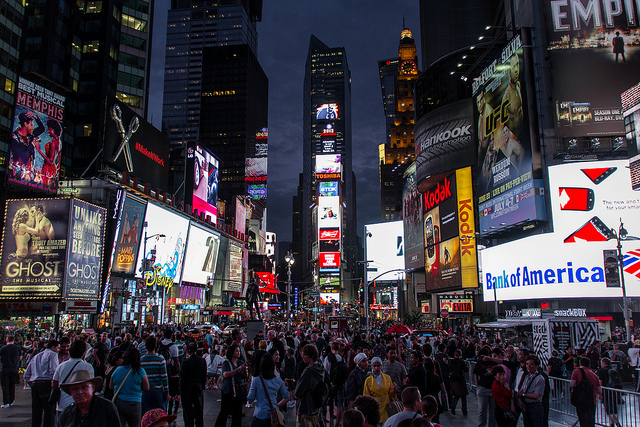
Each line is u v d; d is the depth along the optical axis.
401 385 12.42
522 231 63.06
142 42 108.56
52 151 54.34
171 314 77.62
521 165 58.91
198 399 11.94
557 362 18.59
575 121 57.12
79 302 49.72
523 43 59.84
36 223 49.41
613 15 58.69
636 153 40.06
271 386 9.22
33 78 73.25
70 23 97.38
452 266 76.44
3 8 82.75
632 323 52.50
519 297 58.06
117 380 9.34
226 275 106.69
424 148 88.62
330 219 182.38
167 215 73.56
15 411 16.03
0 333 34.38
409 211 106.50
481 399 12.94
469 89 86.69
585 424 12.68
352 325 82.50
